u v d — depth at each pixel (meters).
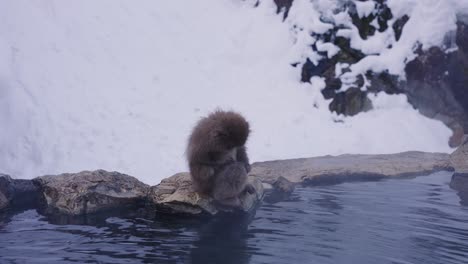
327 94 10.05
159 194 5.79
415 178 7.56
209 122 5.36
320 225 5.13
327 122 9.55
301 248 4.44
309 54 10.45
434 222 5.24
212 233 4.93
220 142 5.22
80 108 8.38
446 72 10.12
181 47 10.52
